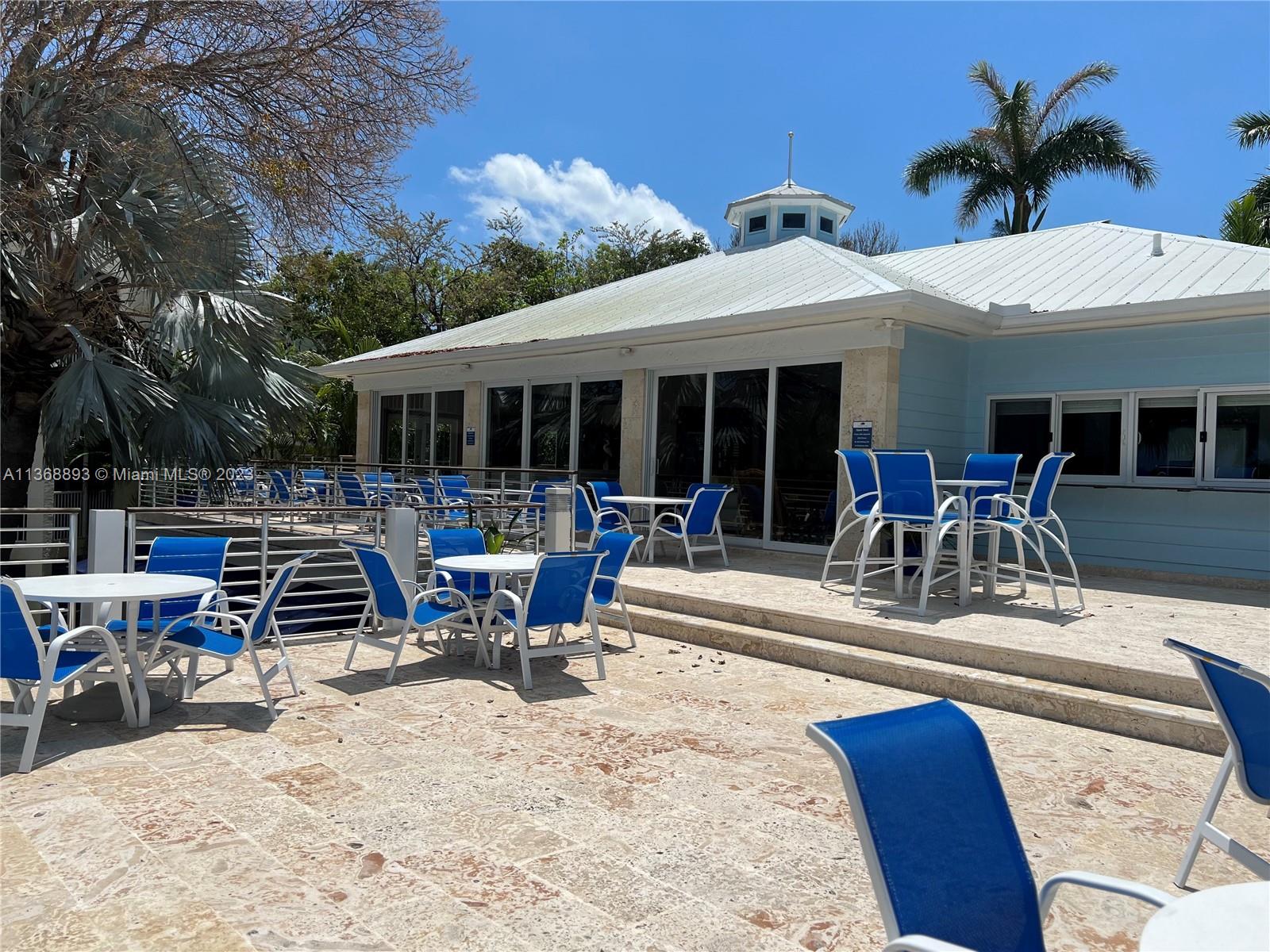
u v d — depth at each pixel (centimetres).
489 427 1511
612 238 3425
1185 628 660
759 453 1109
